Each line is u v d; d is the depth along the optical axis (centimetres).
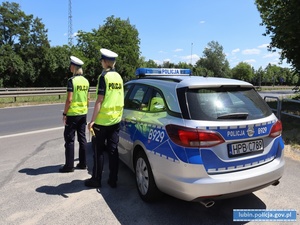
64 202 367
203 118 300
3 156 574
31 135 787
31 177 456
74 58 482
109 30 5184
